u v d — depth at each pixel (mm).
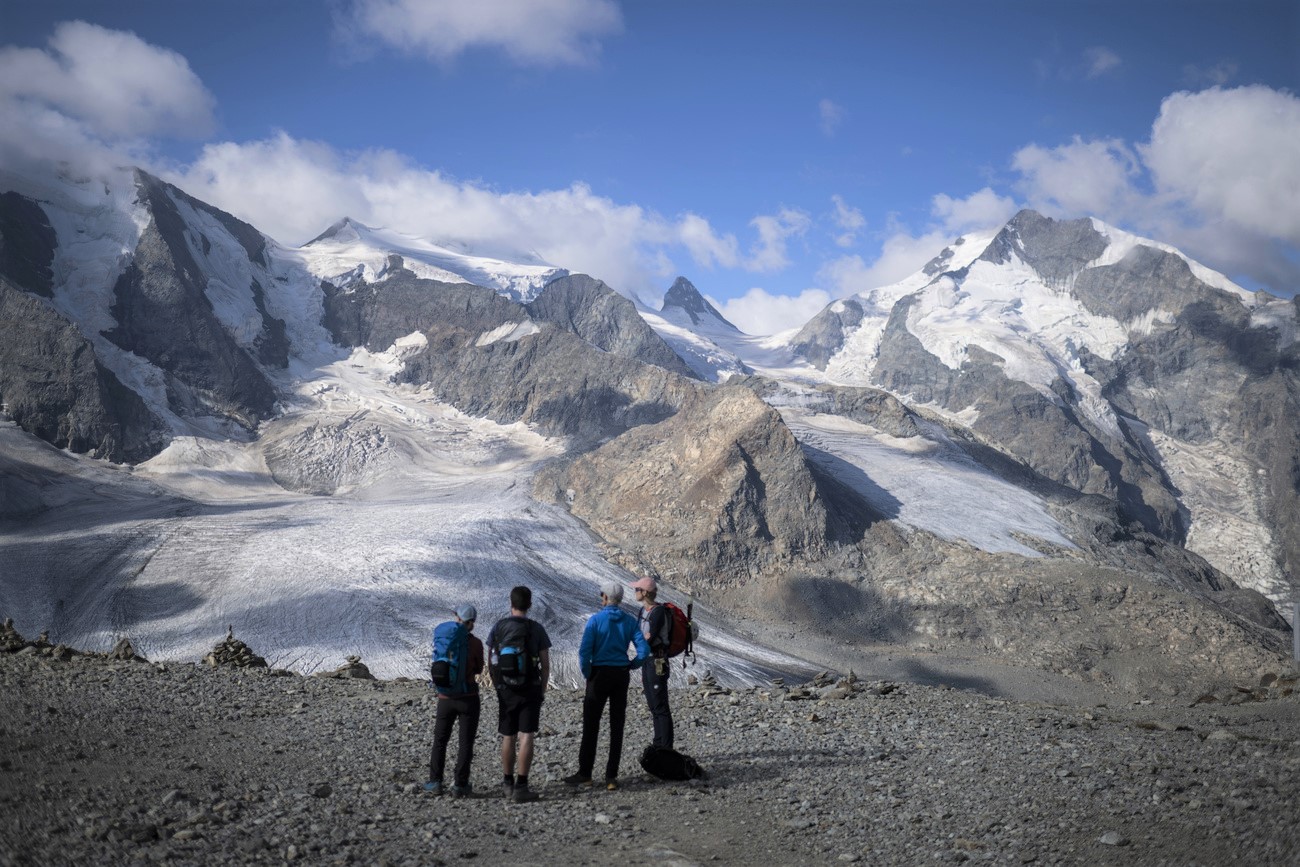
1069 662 139125
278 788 11812
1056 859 8570
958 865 8766
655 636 13242
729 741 15484
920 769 12883
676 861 9273
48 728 14383
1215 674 131750
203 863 8820
